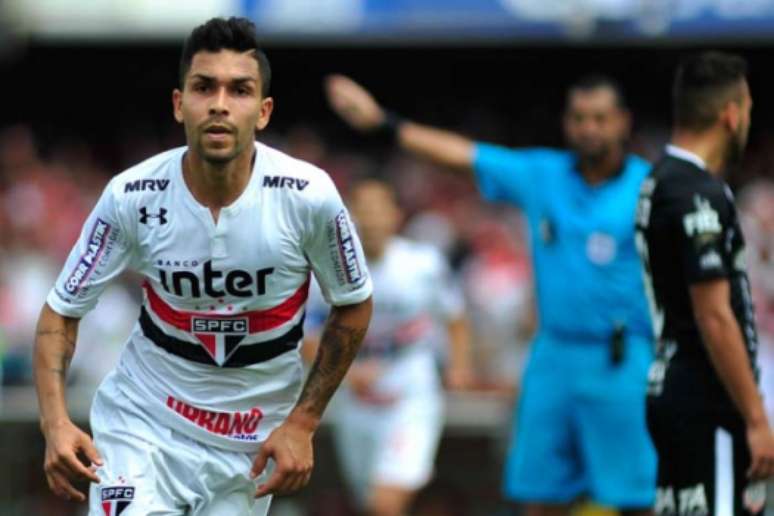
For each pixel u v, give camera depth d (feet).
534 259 95.45
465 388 117.29
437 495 125.59
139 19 189.67
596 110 92.48
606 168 93.50
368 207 111.55
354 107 98.53
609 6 180.34
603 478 92.43
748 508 67.92
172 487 60.54
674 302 68.95
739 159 71.46
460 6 183.21
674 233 68.33
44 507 124.16
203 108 56.13
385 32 184.44
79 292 59.06
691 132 70.28
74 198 205.46
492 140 257.96
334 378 60.03
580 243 92.84
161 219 57.88
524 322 144.36
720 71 69.87
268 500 63.52
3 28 192.95
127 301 142.31
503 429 125.49
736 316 68.64
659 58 243.40
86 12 191.72
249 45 57.11
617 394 91.91
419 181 206.39
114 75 260.42
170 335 59.72
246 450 61.21
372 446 113.70
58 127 267.59
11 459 123.65
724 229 68.08
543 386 93.97
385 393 112.27
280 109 261.65
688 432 68.08
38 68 261.03
